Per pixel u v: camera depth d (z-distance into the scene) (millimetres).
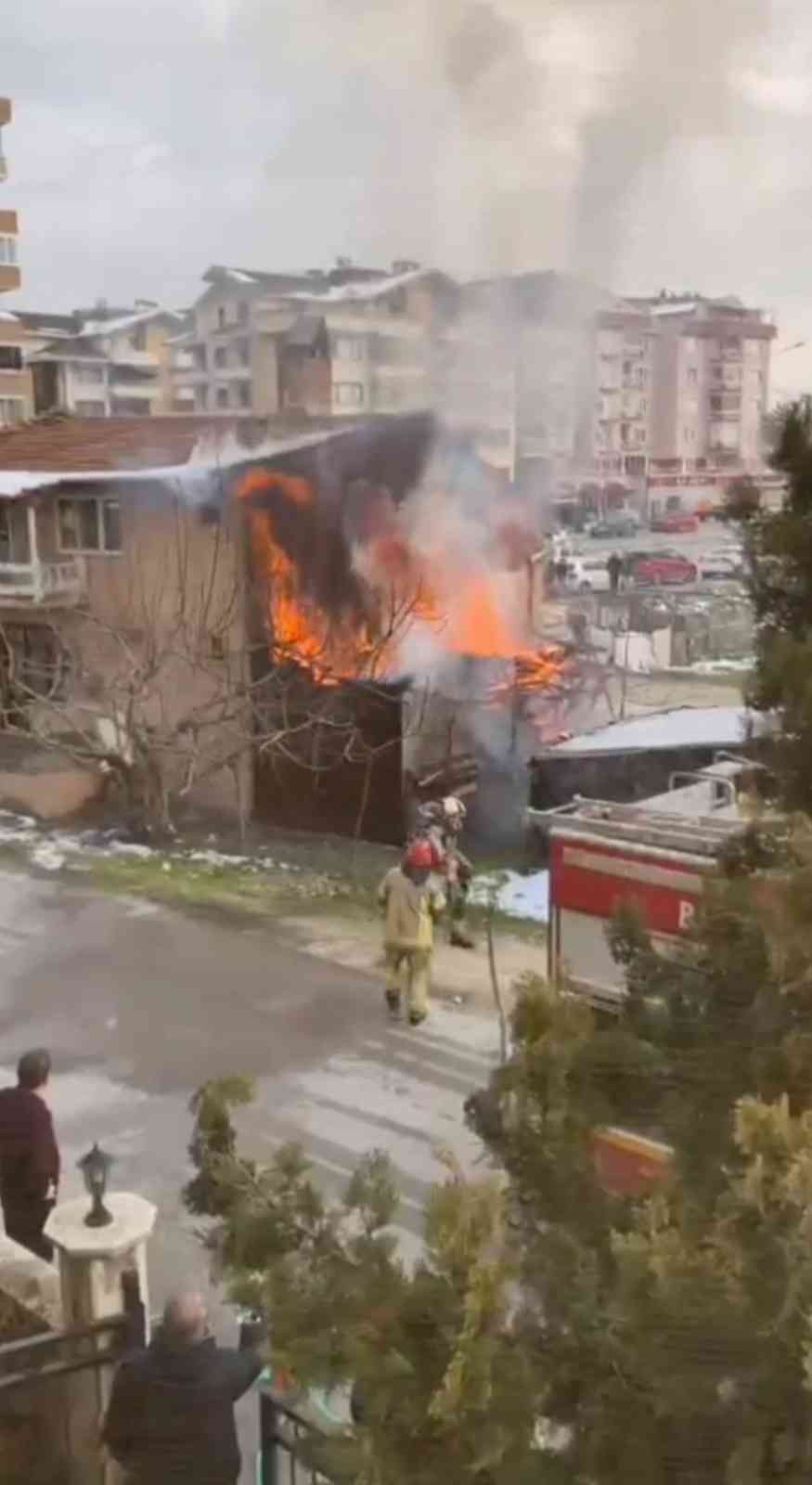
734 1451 1594
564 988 2092
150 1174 6371
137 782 13688
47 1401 3541
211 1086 2217
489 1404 1671
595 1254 1843
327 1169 6094
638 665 12266
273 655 13781
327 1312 1838
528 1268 1848
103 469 14094
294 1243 1982
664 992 2016
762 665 1989
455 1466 1687
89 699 14727
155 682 14242
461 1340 1645
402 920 8289
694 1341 1594
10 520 14641
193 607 14078
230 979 9078
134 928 10398
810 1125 1523
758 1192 1493
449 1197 1771
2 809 14391
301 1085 7230
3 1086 7297
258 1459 3898
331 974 9242
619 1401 1722
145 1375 3250
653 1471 1677
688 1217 1756
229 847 13000
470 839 12336
